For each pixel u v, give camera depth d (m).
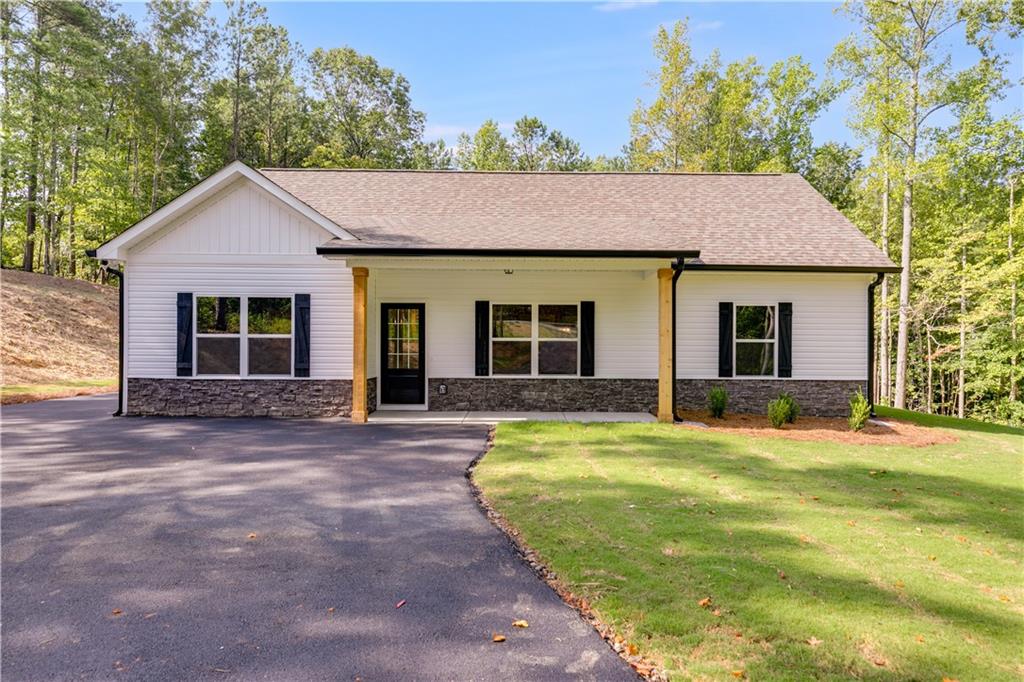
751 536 5.23
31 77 24.22
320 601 4.02
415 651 3.39
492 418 12.14
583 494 6.58
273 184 11.88
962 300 24.12
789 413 12.00
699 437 10.32
